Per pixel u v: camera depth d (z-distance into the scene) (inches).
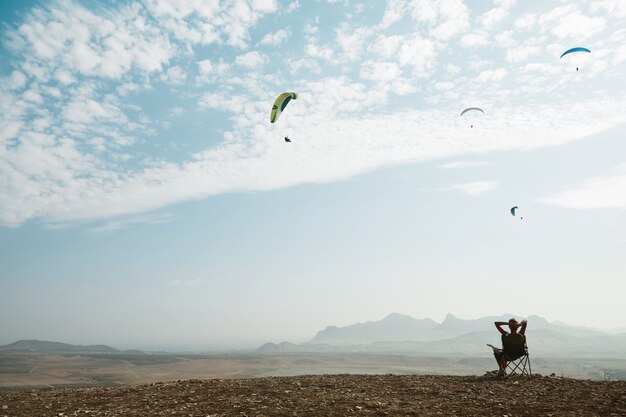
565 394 493.7
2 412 471.8
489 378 655.8
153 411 463.8
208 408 472.7
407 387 591.2
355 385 619.8
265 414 436.1
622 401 442.9
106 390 634.2
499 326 668.7
